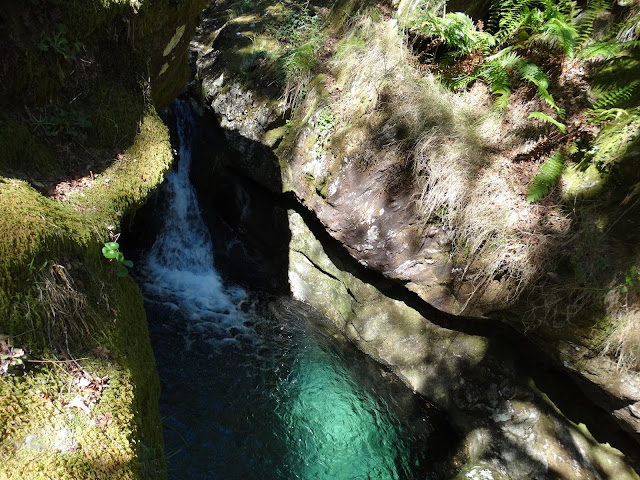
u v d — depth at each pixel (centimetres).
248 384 427
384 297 454
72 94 231
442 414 407
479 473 345
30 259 157
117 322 189
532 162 368
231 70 570
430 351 421
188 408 393
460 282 375
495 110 394
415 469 378
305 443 386
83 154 225
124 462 146
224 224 586
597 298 309
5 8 196
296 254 528
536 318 337
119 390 165
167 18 289
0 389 135
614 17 386
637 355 296
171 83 342
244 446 373
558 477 340
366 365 458
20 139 199
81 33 229
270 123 513
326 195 451
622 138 333
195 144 598
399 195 407
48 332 157
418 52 452
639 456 332
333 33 552
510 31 395
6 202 162
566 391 363
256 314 512
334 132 458
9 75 199
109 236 204
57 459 133
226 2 742
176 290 532
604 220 324
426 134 396
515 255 342
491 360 390
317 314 513
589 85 377
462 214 368
